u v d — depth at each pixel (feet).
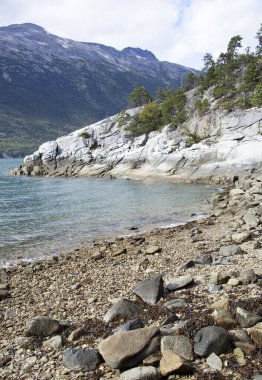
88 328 31.65
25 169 335.67
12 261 66.44
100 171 290.76
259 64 325.01
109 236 84.74
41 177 300.61
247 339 25.52
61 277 52.16
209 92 340.80
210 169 223.51
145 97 413.59
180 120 306.76
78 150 330.13
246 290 37.17
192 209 120.37
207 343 24.48
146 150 280.72
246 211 92.12
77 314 36.19
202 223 91.50
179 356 23.24
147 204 133.08
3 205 136.26
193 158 241.55
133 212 116.67
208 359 23.57
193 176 225.35
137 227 94.27
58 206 131.64
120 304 34.37
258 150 215.10
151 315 32.86
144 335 25.71
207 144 253.85
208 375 21.89
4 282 51.31
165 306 35.14
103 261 60.70
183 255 59.72
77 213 116.26
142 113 338.95
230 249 56.70
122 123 346.13
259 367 22.16
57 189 195.52
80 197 157.38
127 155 287.07
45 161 334.03
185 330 27.30
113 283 46.50
